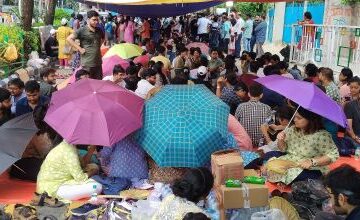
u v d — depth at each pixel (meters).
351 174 2.90
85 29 8.52
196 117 4.81
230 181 4.13
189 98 5.03
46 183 4.93
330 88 7.10
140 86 7.35
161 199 4.54
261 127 6.30
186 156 4.68
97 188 4.93
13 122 5.12
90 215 4.48
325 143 5.05
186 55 11.08
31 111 5.84
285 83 5.33
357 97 6.82
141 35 18.70
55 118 4.87
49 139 5.48
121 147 5.17
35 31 14.80
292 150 5.33
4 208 4.55
